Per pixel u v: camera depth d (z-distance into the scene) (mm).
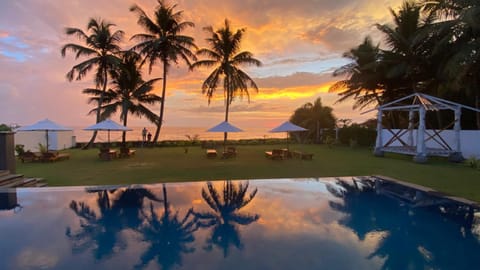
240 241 4160
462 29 11953
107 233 4469
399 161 12375
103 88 20312
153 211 5426
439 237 4238
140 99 21641
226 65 21219
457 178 8227
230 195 6414
